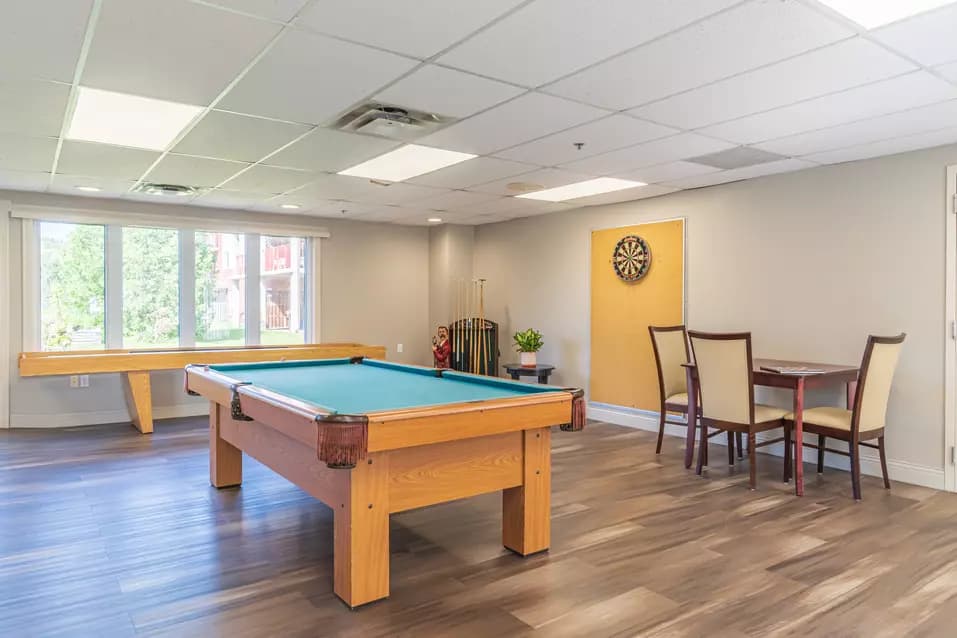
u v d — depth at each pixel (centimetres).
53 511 336
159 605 232
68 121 329
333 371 417
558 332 659
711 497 368
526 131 351
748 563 272
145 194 551
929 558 278
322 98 295
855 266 425
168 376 620
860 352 423
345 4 202
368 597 234
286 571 263
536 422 268
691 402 435
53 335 575
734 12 209
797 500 362
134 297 609
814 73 265
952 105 307
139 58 246
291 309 696
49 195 556
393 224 754
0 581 251
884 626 218
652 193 544
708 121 333
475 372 706
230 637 209
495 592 244
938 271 387
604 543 296
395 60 250
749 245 486
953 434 381
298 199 575
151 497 362
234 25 218
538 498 285
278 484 391
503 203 598
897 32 225
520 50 240
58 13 207
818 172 444
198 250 639
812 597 240
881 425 383
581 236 630
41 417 566
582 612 228
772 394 475
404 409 232
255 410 284
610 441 520
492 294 746
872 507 350
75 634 211
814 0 201
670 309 545
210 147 383
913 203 397
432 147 385
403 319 765
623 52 242
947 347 383
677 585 250
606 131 351
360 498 232
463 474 263
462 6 204
